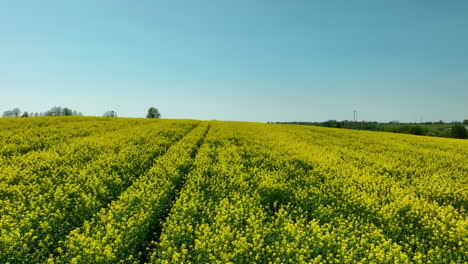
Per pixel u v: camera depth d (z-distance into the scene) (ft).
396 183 40.32
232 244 20.79
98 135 75.92
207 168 43.47
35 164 43.27
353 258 19.92
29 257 19.27
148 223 23.80
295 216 28.53
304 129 143.84
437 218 28.43
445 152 76.02
